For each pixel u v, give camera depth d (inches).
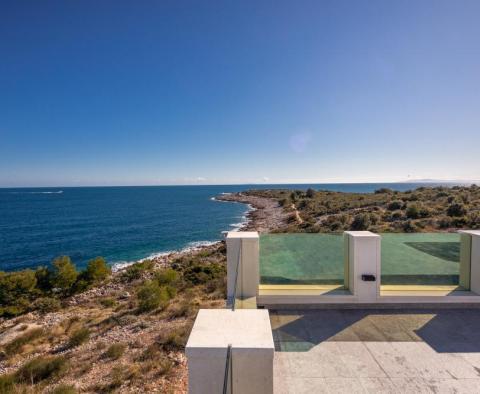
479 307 153.1
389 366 108.0
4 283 626.2
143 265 867.4
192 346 57.5
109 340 359.6
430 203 1086.4
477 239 154.7
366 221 818.8
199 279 657.0
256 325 66.2
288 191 4109.3
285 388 97.2
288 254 167.0
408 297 153.5
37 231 1711.4
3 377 276.8
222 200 3949.3
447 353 115.7
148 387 230.1
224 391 48.2
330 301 154.2
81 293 703.1
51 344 378.3
